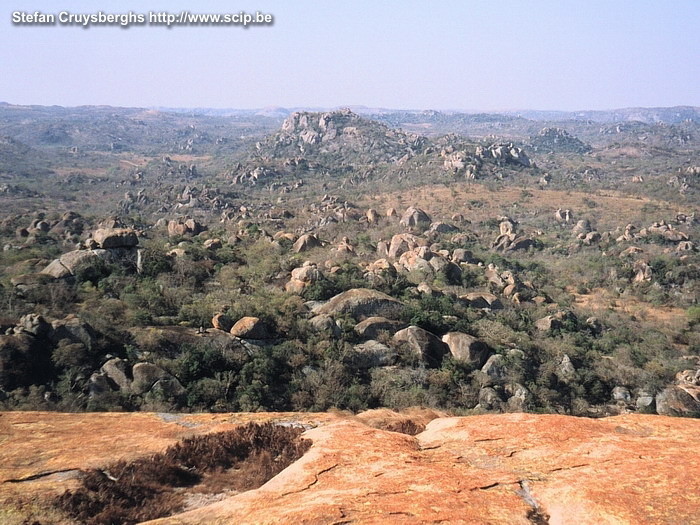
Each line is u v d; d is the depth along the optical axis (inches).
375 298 2058.3
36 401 1310.3
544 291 3134.8
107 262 2138.3
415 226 4685.0
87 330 1533.0
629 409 1846.7
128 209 6875.0
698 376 1979.6
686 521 293.3
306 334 1834.4
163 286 2053.4
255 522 313.9
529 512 324.2
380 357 1792.6
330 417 617.9
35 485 417.7
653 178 7869.1
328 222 5004.9
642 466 370.6
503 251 4306.1
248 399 1449.3
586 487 342.3
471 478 371.6
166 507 407.8
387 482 363.3
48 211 6510.8
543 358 2014.0
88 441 518.3
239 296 2126.0
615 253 4030.5
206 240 3267.7
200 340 1665.8
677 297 3277.6
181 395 1444.4
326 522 300.8
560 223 5398.6
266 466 465.1
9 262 2415.1
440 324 2028.8
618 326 2664.9
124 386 1433.3
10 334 1454.2
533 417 506.9
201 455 484.1
